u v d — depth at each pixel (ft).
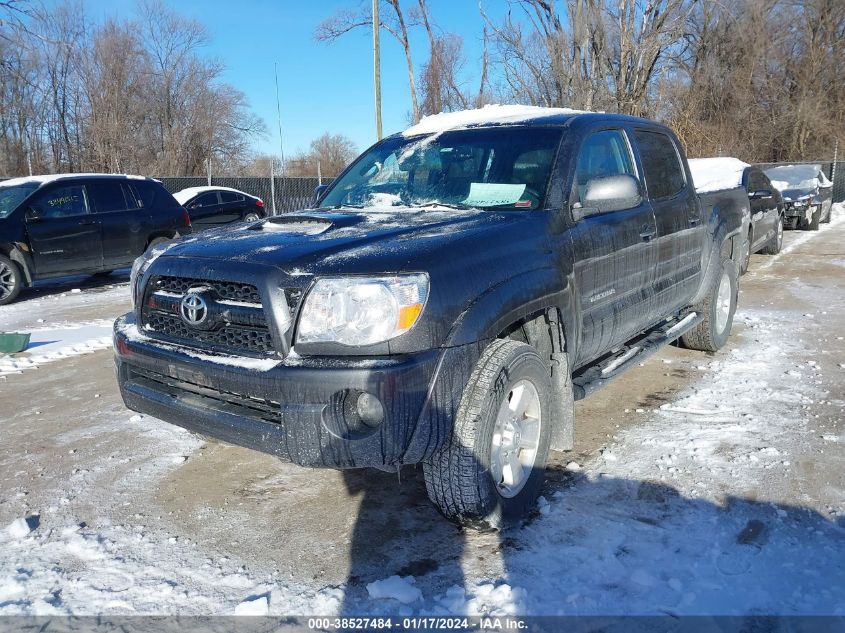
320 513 11.17
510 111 15.42
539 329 11.37
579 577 9.12
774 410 15.01
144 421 15.61
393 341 8.86
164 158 119.75
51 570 9.68
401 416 8.82
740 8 106.11
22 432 15.06
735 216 20.02
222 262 9.83
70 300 33.01
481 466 9.54
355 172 15.15
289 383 8.88
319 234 10.61
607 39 72.49
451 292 9.32
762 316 24.75
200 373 9.75
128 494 11.97
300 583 9.25
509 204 12.16
